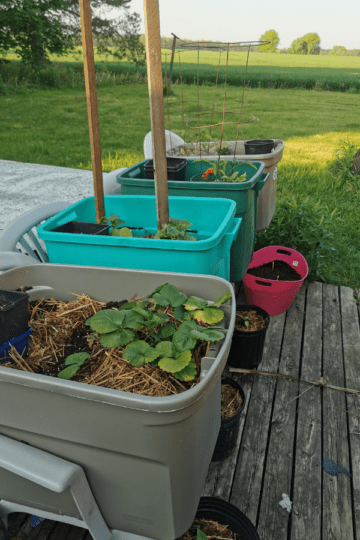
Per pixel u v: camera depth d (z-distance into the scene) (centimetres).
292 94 1941
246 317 219
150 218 188
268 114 1316
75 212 176
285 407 193
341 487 155
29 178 470
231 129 1050
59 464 86
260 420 185
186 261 139
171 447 78
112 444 82
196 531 126
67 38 1680
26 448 90
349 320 266
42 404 81
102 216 177
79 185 443
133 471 85
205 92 1795
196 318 110
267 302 255
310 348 236
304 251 321
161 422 74
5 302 116
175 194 214
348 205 489
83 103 1366
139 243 138
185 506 92
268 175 244
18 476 96
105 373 102
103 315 109
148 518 93
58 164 676
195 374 99
